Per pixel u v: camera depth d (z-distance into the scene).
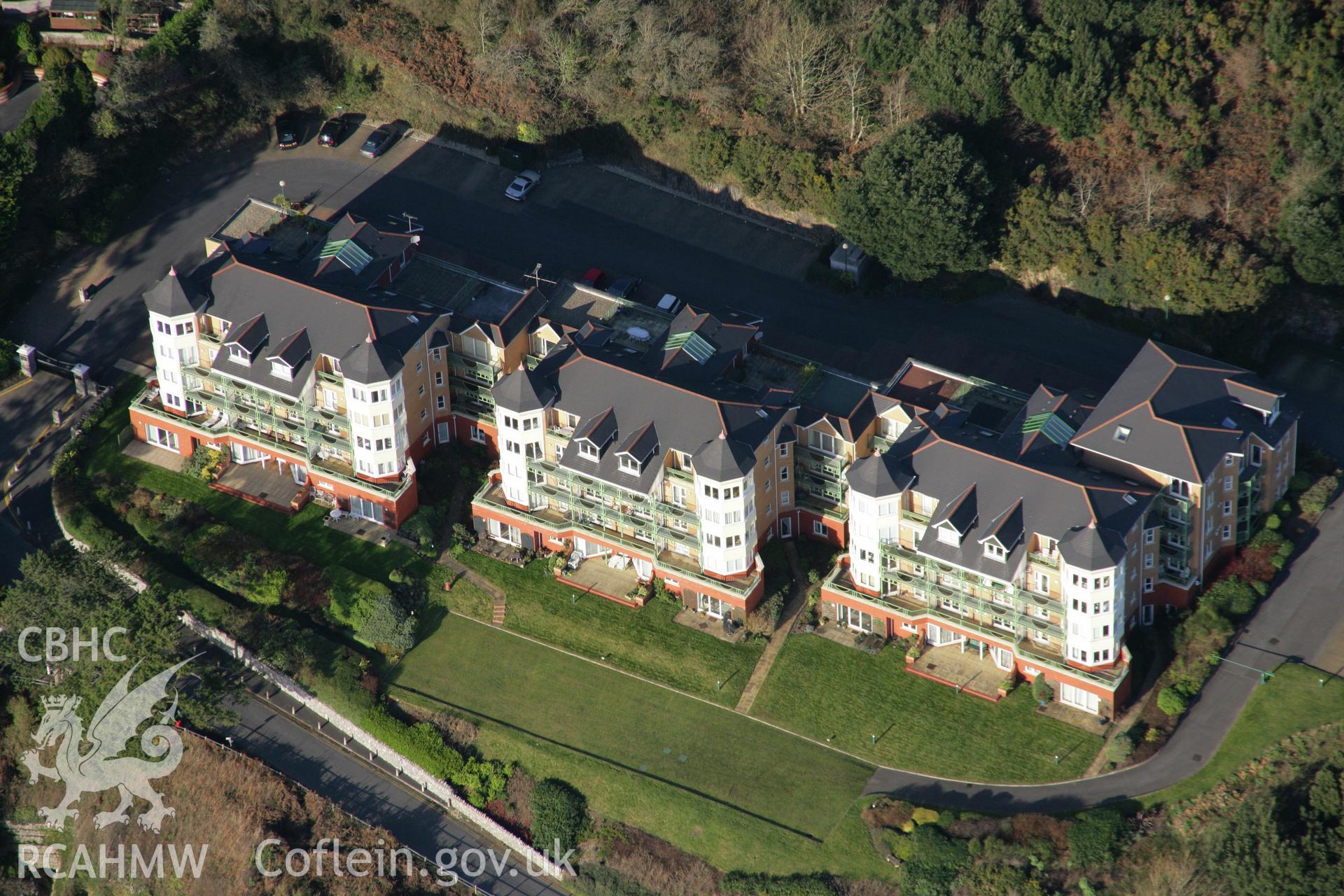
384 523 144.88
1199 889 116.06
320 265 147.62
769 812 126.06
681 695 133.12
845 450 134.25
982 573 124.69
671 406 133.88
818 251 160.75
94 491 148.50
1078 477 124.88
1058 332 151.12
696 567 136.50
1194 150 151.12
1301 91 151.00
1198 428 125.38
